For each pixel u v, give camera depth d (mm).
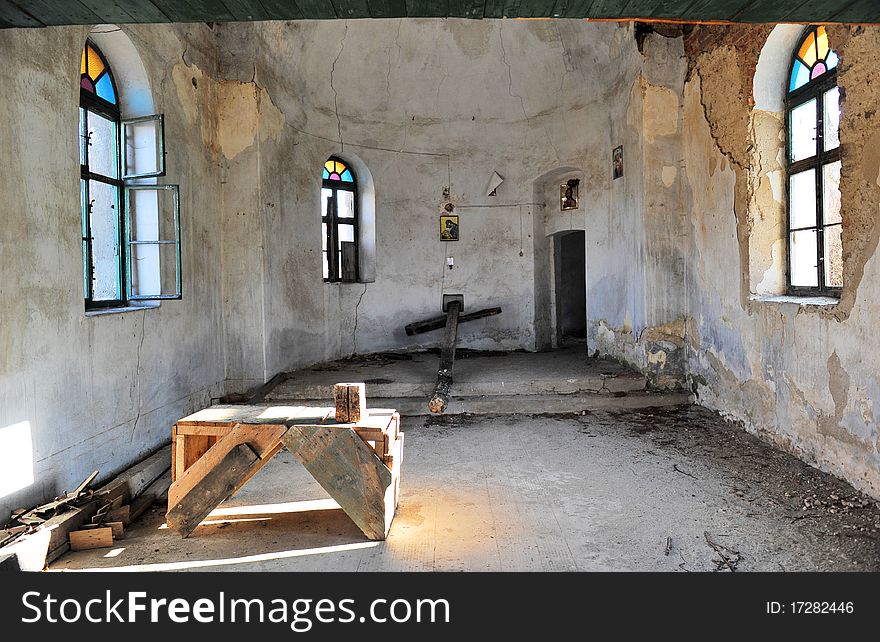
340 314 9078
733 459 4965
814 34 4965
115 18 3182
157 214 5523
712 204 6242
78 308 4352
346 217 9281
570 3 3025
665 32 6824
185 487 3754
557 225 9555
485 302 9625
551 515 3975
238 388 7023
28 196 3854
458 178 9484
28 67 3867
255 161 6898
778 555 3336
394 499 3973
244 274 6973
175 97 5910
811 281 5137
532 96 8969
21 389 3758
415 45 8562
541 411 6676
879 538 3473
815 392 4641
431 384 7109
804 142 5160
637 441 5543
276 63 7344
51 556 3445
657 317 6992
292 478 4828
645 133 6895
